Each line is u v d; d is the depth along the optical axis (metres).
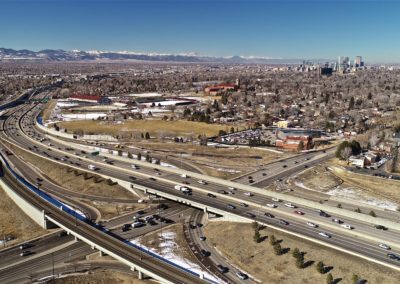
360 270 120.38
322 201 179.62
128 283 126.38
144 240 151.25
